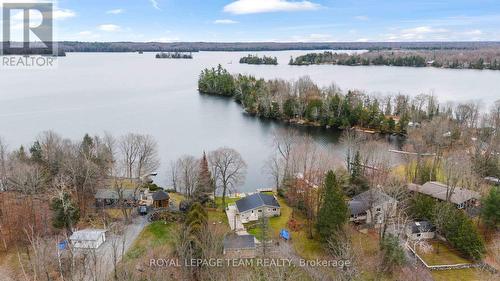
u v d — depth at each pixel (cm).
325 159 7431
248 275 4312
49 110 15000
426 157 8931
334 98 13588
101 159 7625
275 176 8288
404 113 12850
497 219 5769
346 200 6247
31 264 4684
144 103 17200
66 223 5634
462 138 10219
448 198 6391
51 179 6944
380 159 8038
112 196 6775
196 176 7000
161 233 5753
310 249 5506
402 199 6309
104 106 16225
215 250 4622
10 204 5859
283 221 6444
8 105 15800
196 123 13562
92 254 4559
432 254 5438
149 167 8225
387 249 4988
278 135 10912
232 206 6962
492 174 7856
